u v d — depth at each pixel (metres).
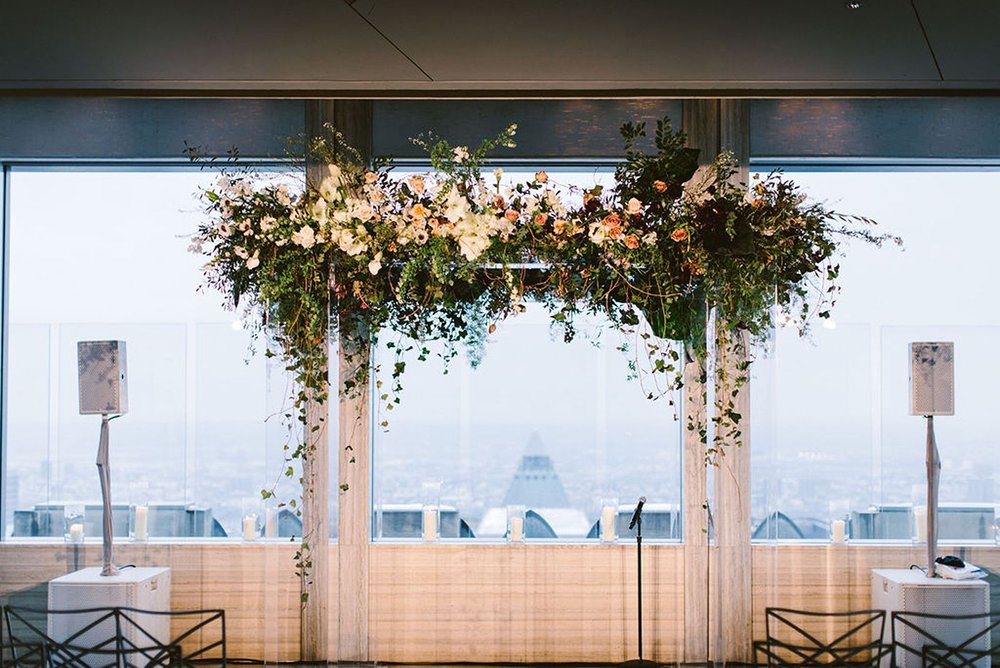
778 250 4.74
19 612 5.06
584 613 5.30
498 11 3.41
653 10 3.39
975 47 3.64
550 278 4.82
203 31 3.58
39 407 5.19
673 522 5.30
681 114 5.82
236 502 5.06
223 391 5.07
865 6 3.34
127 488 5.01
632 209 4.68
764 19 3.45
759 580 4.98
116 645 4.57
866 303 5.90
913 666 4.82
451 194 4.70
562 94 4.12
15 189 6.02
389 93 4.13
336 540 5.11
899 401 5.06
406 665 5.25
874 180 5.98
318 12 3.42
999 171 5.97
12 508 5.15
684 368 5.09
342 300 4.91
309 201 4.80
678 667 5.23
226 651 5.03
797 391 5.04
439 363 5.30
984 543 5.06
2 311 5.97
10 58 3.81
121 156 5.89
